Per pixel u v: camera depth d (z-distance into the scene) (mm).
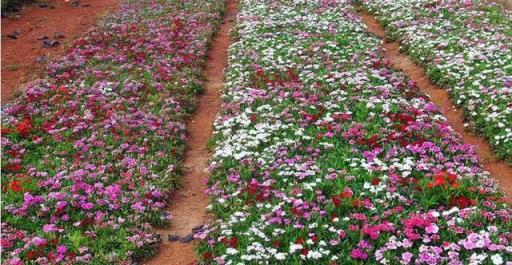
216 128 15086
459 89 16484
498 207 10227
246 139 13906
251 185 11727
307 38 22562
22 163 13672
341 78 17562
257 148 13469
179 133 15391
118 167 13211
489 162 13227
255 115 15289
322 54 20281
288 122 14656
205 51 22422
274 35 23188
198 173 13695
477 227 9555
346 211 10531
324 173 11977
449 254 8766
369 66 18969
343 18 25516
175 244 10781
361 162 12242
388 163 12211
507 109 14273
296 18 25719
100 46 22812
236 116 15414
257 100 16328
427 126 13805
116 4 31984
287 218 10461
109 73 19531
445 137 13344
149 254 10328
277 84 17484
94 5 31594
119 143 14492
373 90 16391
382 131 13602
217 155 13594
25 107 16766
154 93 17922
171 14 28047
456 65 18062
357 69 18359
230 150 13391
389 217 10109
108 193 11883
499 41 19703
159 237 10820
